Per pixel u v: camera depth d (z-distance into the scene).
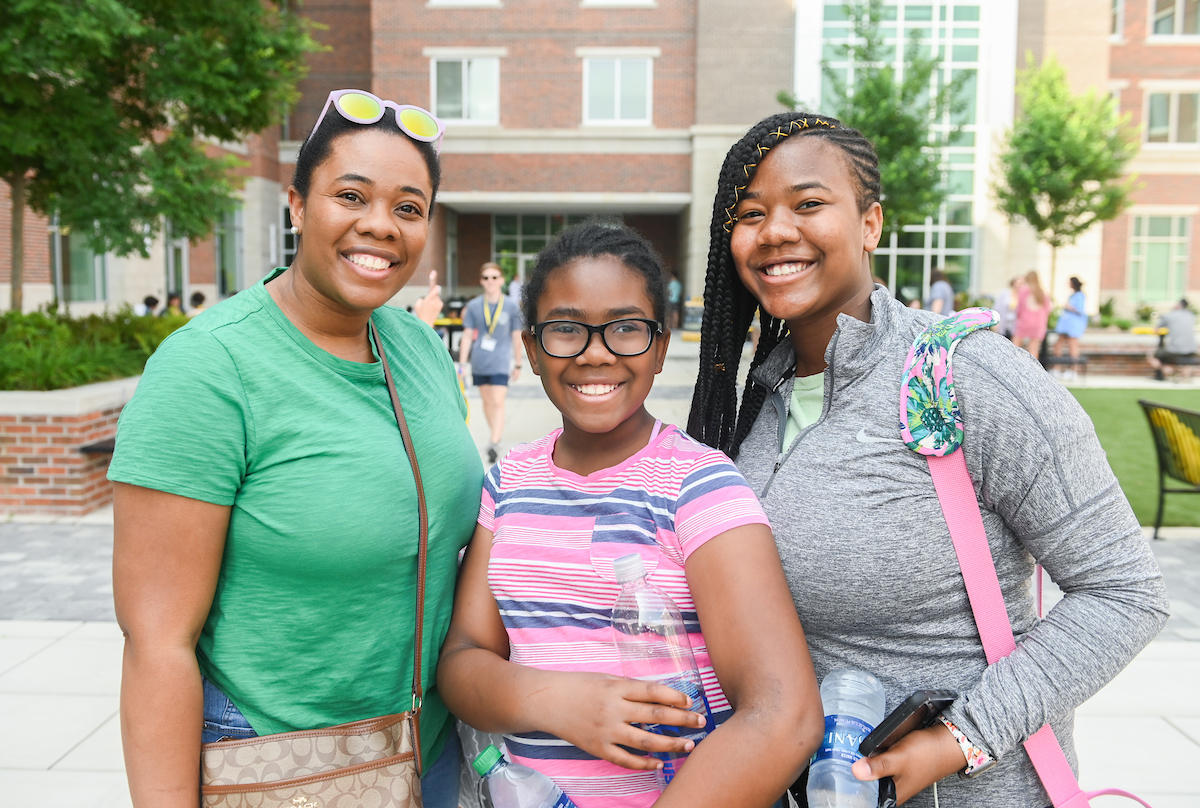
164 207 9.27
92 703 3.54
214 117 9.73
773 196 1.50
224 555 1.40
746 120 21.89
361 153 1.43
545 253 1.52
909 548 1.37
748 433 1.76
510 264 26.28
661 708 1.26
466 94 22.44
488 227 26.28
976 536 1.35
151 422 1.29
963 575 1.36
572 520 1.46
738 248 1.56
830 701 1.36
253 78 9.55
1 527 6.14
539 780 1.37
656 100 22.31
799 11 21.45
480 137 22.38
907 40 21.48
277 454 1.38
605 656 1.38
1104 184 19.16
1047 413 1.31
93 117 8.48
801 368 1.65
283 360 1.42
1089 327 20.58
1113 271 24.38
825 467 1.44
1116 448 8.49
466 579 1.59
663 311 1.53
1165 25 23.83
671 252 26.14
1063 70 19.61
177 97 8.95
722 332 1.74
